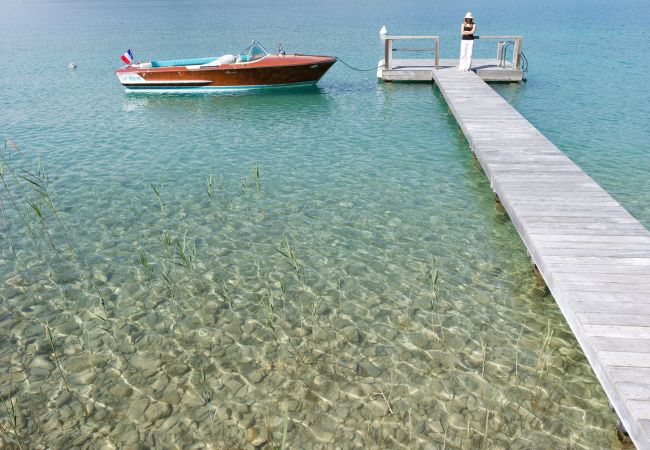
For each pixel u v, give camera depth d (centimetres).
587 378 482
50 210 894
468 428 432
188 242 770
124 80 1861
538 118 1380
